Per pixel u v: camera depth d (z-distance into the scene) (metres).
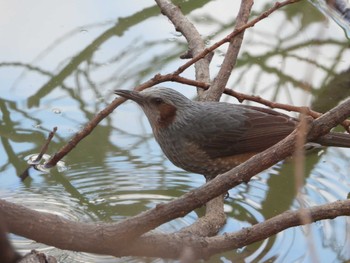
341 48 14.89
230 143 10.93
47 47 14.91
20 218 6.73
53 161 11.56
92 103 13.58
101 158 12.24
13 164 11.98
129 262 9.40
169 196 11.21
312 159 12.32
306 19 15.52
